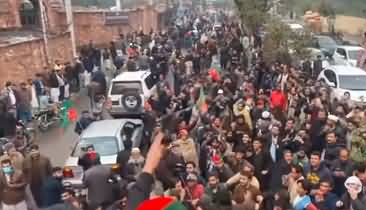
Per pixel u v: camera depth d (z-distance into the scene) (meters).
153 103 15.66
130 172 10.23
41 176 10.05
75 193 8.58
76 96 23.05
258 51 26.03
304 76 19.22
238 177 8.70
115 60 26.00
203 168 10.38
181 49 31.92
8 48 20.27
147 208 1.93
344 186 8.78
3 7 25.84
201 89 15.25
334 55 27.62
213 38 34.19
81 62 23.92
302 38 23.23
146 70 21.92
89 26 34.62
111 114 18.42
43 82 19.33
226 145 10.62
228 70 21.70
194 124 12.75
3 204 9.50
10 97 16.80
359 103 16.94
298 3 43.66
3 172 9.48
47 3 27.30
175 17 61.59
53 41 24.78
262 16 29.08
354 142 10.02
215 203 7.92
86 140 12.92
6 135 15.50
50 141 16.98
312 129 11.57
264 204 8.86
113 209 8.32
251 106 13.39
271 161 9.92
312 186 8.41
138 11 42.22
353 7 43.53
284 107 14.50
